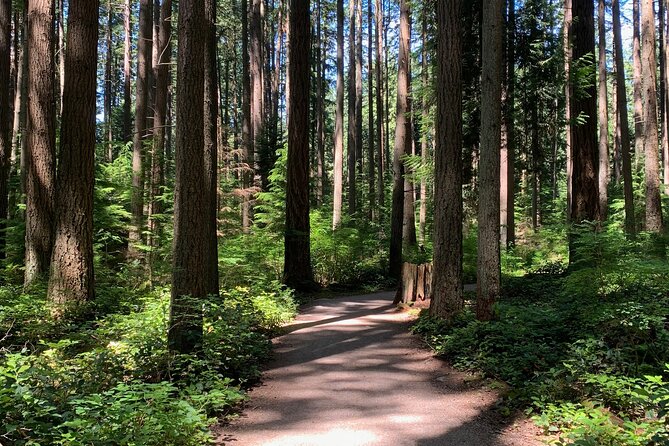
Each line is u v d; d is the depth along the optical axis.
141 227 12.73
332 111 47.69
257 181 21.84
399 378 6.53
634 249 10.57
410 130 19.48
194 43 6.44
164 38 14.70
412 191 18.41
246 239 15.25
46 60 10.43
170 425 4.04
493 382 6.04
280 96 43.78
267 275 13.62
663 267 7.55
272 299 10.56
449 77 8.69
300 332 9.33
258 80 24.59
